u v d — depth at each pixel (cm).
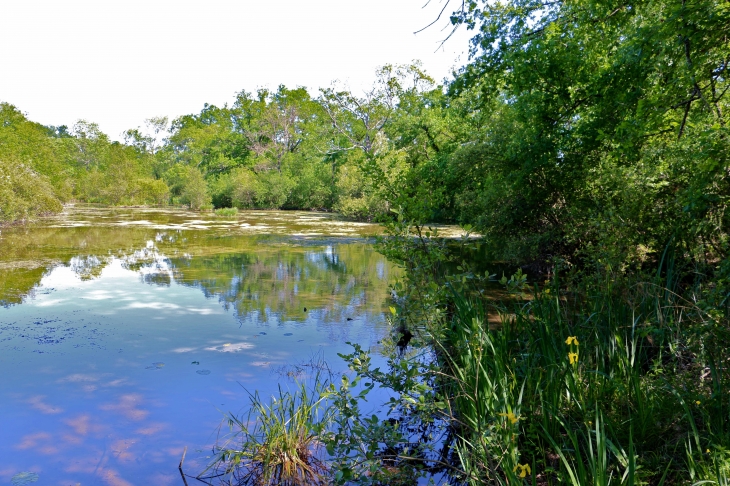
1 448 370
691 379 351
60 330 660
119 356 561
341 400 360
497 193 1012
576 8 784
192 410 429
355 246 1577
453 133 1934
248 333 650
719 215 493
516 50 827
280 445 357
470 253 1392
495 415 318
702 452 283
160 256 1316
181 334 645
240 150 4956
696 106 598
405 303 414
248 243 1639
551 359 378
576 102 796
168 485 326
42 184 2659
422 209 436
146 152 6138
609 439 291
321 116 4259
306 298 854
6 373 510
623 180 641
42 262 1198
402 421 421
